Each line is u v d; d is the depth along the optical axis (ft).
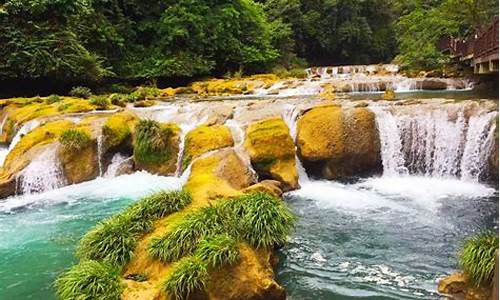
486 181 50.88
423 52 110.83
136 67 114.52
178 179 52.19
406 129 54.49
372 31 204.33
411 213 41.88
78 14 99.40
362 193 48.29
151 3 123.24
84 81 99.91
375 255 33.53
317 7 189.16
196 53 123.54
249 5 139.74
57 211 44.78
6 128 71.67
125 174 55.21
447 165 53.36
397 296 28.07
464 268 27.55
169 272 26.50
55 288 29.53
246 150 50.01
